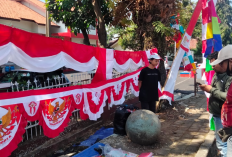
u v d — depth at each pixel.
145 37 6.95
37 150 3.80
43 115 3.40
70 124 4.77
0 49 2.62
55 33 19.72
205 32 5.19
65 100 3.78
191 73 16.97
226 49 3.07
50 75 4.86
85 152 3.90
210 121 4.90
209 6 5.06
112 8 6.71
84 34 8.60
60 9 7.40
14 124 2.99
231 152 2.60
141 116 4.16
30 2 18.92
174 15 7.33
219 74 3.18
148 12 6.63
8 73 4.69
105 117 5.84
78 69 3.95
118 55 5.29
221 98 2.98
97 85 4.53
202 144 4.14
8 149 2.93
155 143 4.29
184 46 6.06
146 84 4.86
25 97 3.13
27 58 2.97
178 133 4.88
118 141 4.40
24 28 15.81
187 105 7.66
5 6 16.38
